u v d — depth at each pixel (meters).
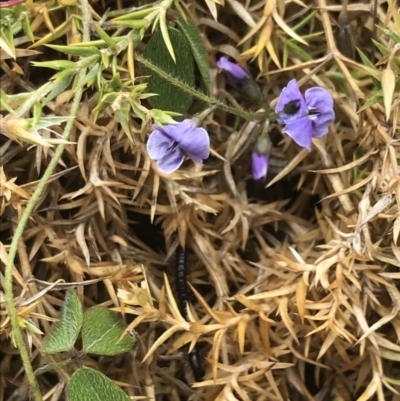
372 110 0.11
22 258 0.11
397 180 0.11
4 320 0.11
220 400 0.11
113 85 0.10
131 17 0.10
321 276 0.11
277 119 0.11
